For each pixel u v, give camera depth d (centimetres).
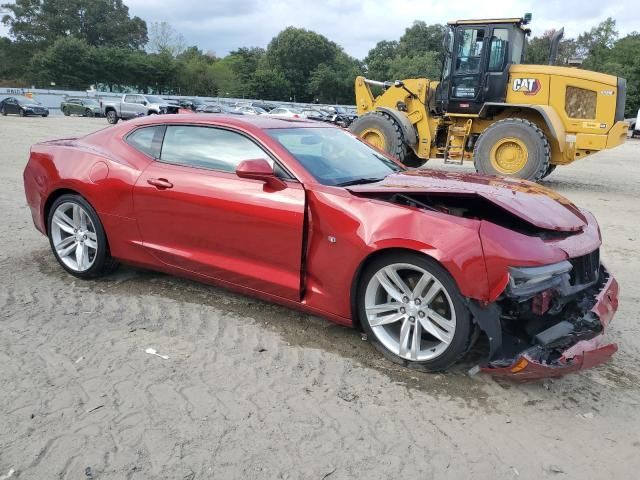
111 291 426
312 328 372
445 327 296
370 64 9694
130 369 312
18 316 375
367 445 253
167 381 301
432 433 263
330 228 326
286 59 9275
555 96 1073
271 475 231
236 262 370
